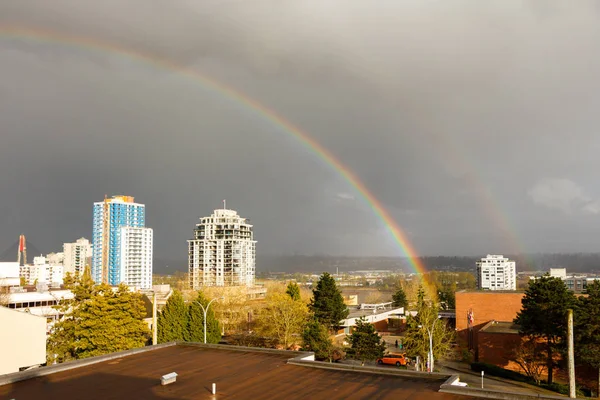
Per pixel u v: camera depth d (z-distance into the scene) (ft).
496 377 170.40
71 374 73.26
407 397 58.70
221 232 633.61
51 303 207.00
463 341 235.81
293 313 205.98
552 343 157.28
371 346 169.58
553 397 55.67
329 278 214.07
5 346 105.19
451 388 60.64
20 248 630.74
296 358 79.66
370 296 525.34
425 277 570.87
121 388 65.05
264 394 61.16
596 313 142.20
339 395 60.03
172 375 67.46
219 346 93.30
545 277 164.86
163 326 190.90
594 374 160.15
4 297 182.39
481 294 237.25
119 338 143.02
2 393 63.46
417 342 163.84
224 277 587.68
